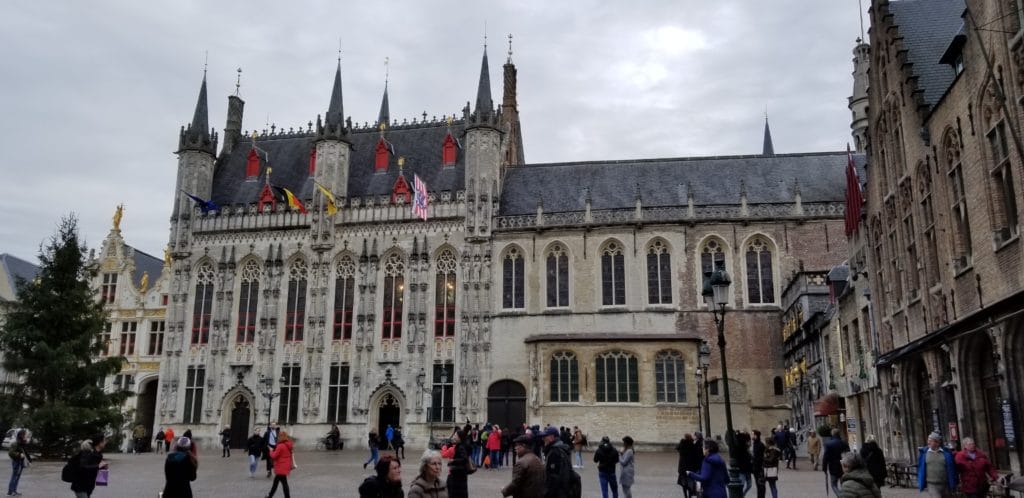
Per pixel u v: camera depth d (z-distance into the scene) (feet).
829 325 146.61
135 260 281.54
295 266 221.87
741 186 207.10
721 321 67.15
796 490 94.73
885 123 111.55
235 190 239.50
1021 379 71.05
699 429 172.14
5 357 153.58
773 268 201.26
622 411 185.88
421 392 204.23
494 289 208.64
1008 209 74.02
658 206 207.92
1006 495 65.87
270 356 214.90
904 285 104.42
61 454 150.71
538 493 43.37
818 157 220.84
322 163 224.33
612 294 205.05
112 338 244.22
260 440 118.11
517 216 213.05
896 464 95.71
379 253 215.92
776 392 192.34
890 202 110.42
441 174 227.20
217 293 221.87
